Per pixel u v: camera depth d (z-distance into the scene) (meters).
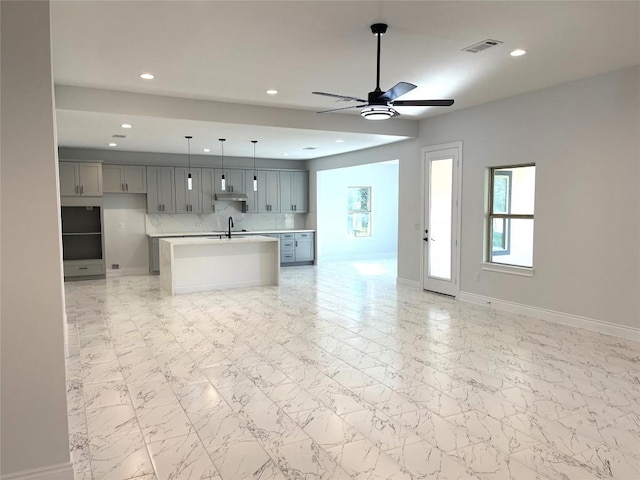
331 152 9.51
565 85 5.14
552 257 5.39
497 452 2.61
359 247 12.11
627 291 4.69
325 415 3.08
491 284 6.24
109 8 3.08
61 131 6.61
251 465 2.49
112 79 4.74
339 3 3.04
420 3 3.05
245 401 3.30
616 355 4.21
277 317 5.72
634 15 3.26
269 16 3.24
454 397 3.34
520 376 3.73
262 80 4.84
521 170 5.85
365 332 5.03
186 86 5.04
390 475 2.39
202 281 7.54
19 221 2.21
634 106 4.54
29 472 2.24
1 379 2.20
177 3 3.02
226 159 10.23
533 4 3.08
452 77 4.84
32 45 2.20
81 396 3.39
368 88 5.19
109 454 2.61
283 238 10.57
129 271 9.41
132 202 9.40
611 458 2.54
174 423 2.97
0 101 2.16
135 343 4.66
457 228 6.73
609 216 4.80
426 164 7.27
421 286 7.55
